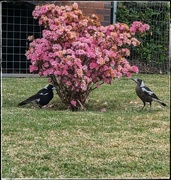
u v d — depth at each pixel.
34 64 6.73
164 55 11.99
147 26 6.93
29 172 4.06
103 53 6.55
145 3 12.12
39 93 6.82
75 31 6.76
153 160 4.41
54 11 6.72
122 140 5.07
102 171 4.12
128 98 7.82
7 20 11.44
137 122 5.92
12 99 7.45
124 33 6.77
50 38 6.51
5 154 4.50
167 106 7.18
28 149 4.67
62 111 6.54
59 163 4.29
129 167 4.23
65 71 6.48
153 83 9.62
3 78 10.11
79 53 6.41
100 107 7.08
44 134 5.21
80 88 6.68
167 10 12.12
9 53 11.42
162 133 5.39
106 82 6.82
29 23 11.69
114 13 11.80
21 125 5.55
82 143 4.92
